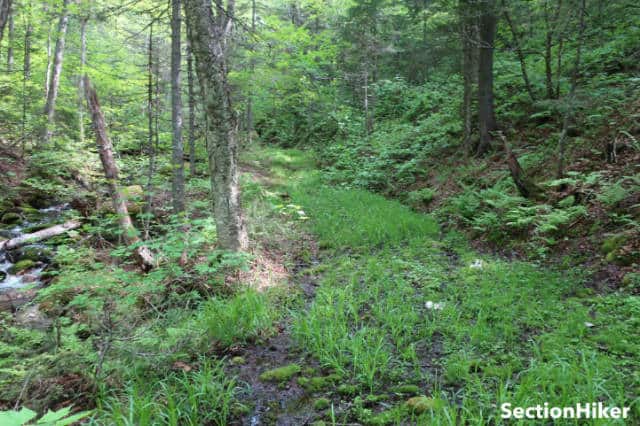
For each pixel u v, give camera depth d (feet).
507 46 47.24
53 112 47.26
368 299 19.21
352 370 13.99
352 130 63.52
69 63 56.90
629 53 36.01
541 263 21.94
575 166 28.19
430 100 57.06
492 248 25.80
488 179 33.99
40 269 25.32
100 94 53.01
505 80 44.21
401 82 65.16
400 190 43.55
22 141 44.39
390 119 63.82
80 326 16.31
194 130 47.93
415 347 15.12
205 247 24.12
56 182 39.78
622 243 19.93
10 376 13.11
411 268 22.99
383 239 28.68
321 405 12.36
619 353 13.12
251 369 14.47
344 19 57.72
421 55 46.50
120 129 48.96
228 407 12.37
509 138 38.24
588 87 32.94
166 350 15.02
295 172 57.98
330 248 28.40
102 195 36.86
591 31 36.83
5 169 39.60
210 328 16.48
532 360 13.04
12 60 54.80
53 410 11.98
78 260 22.81
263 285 21.02
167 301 19.25
